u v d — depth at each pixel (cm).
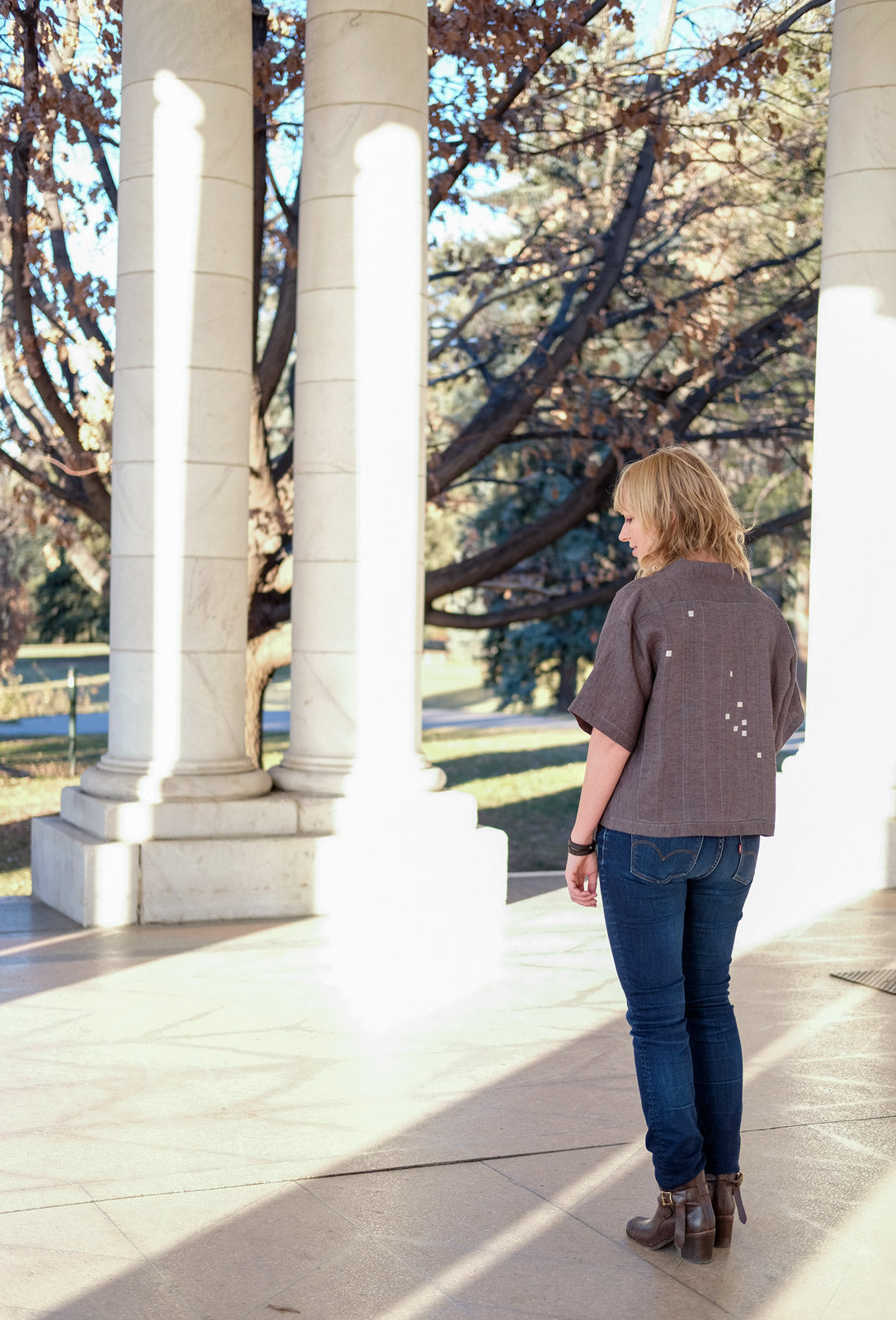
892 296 779
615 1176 362
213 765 688
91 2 948
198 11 668
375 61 685
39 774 1917
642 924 303
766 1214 340
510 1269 307
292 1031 486
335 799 691
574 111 1238
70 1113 403
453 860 700
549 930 651
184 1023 494
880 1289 300
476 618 1295
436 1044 474
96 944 613
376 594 700
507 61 964
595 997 535
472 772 1911
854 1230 331
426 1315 285
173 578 678
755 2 1027
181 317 672
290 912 673
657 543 316
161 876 656
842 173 784
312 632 709
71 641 4078
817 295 1209
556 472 1590
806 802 768
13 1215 332
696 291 1199
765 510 2186
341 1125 396
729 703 304
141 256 672
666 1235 316
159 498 676
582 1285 300
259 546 1123
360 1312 286
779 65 1009
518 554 1239
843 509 790
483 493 2486
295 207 1095
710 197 1323
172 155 668
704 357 1154
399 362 697
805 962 602
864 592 786
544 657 2625
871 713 785
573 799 1695
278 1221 331
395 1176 360
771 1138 392
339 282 692
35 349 999
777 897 747
